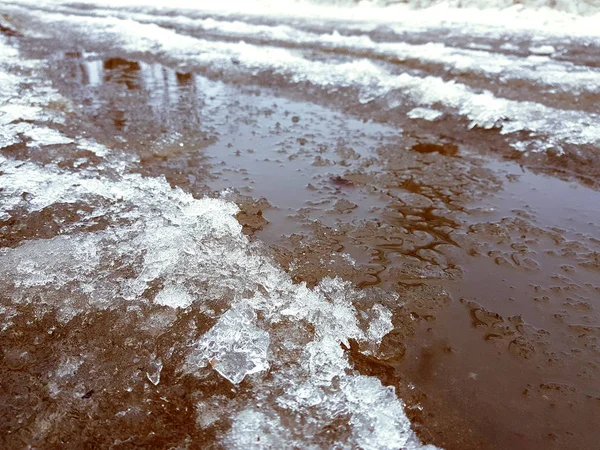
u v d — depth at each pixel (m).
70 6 10.06
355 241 1.83
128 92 3.78
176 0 10.36
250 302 1.47
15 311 1.42
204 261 1.65
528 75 3.89
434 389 1.22
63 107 3.30
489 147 2.72
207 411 1.14
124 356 1.28
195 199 2.10
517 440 1.09
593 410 1.16
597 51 4.93
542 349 1.34
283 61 4.52
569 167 2.45
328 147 2.73
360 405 1.16
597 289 1.57
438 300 1.52
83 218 1.91
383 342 1.37
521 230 1.90
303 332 1.37
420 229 1.91
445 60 4.45
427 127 3.02
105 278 1.56
